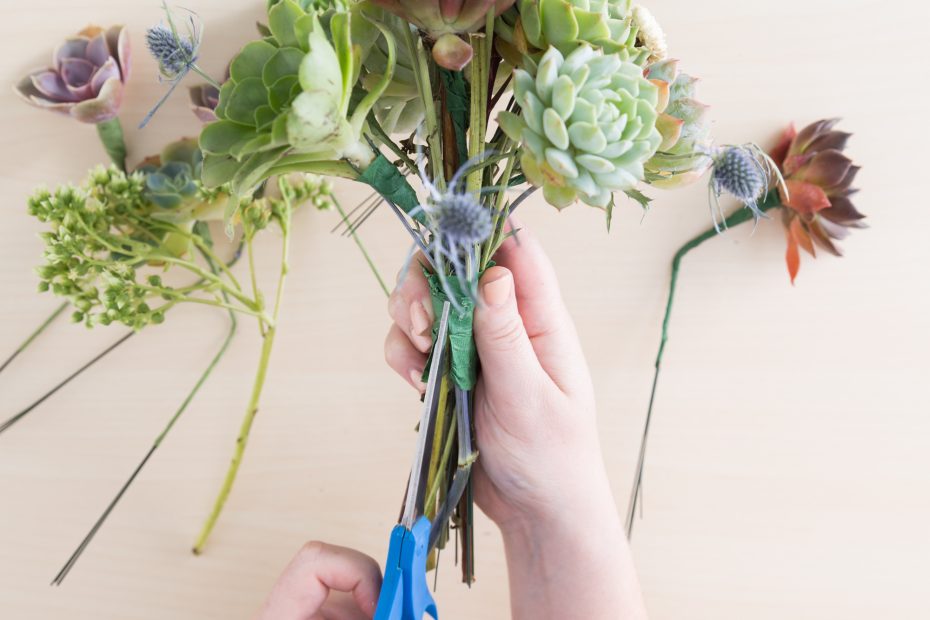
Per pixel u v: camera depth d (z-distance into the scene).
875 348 0.57
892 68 0.56
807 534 0.58
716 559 0.58
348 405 0.58
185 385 0.58
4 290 0.58
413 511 0.40
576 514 0.47
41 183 0.57
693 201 0.57
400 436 0.58
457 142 0.36
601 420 0.58
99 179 0.51
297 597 0.46
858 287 0.57
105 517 0.54
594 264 0.58
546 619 0.49
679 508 0.58
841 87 0.56
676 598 0.58
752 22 0.56
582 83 0.32
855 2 0.56
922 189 0.57
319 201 0.55
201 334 0.58
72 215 0.49
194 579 0.58
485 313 0.40
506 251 0.47
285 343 0.58
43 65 0.56
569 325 0.48
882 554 0.57
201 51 0.56
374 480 0.58
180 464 0.58
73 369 0.58
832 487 0.58
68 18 0.56
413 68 0.35
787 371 0.58
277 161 0.33
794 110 0.56
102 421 0.58
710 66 0.56
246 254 0.58
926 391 0.57
